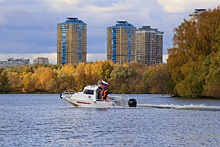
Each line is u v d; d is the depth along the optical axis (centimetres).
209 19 15150
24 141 5753
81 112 9631
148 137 6025
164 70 17650
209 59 13825
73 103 10269
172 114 9025
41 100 18050
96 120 8162
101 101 10100
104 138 5972
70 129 6956
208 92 13338
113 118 8438
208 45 14975
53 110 11062
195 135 6166
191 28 15175
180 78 14850
